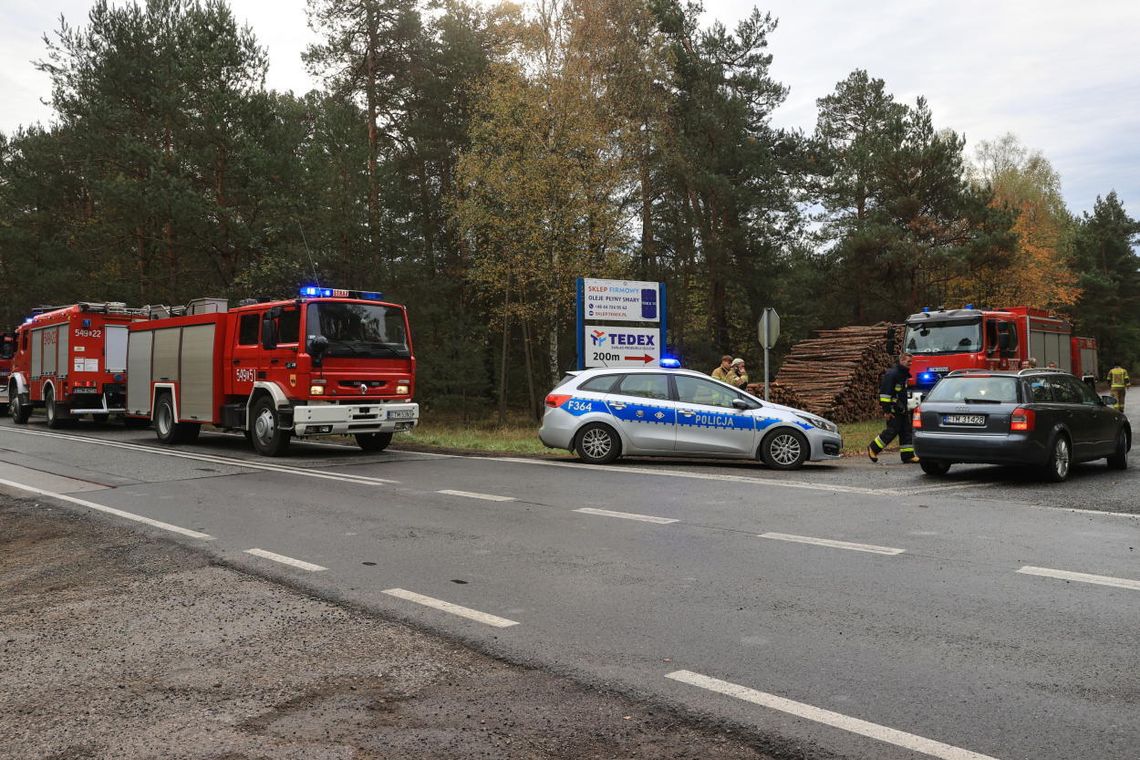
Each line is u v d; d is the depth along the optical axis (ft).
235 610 19.03
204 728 12.78
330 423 50.42
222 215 89.04
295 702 13.73
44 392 81.00
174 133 92.73
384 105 109.09
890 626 17.19
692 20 121.80
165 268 100.68
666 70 105.40
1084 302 226.58
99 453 54.60
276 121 93.66
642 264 111.75
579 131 90.27
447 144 109.40
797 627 17.19
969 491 35.78
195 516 30.96
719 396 45.80
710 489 36.40
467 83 101.86
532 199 90.99
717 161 111.75
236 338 55.98
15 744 12.34
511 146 92.73
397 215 99.81
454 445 58.80
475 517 30.04
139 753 11.98
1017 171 194.39
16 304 121.70
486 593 20.06
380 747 12.03
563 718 12.92
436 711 13.26
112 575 22.71
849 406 80.02
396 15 104.99
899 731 12.27
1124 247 251.80
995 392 38.83
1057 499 33.45
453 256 109.81
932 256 120.16
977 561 22.71
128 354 67.62
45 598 20.68
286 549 25.14
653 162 107.76
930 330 66.33
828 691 13.82
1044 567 21.97
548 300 94.58
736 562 22.88
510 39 98.27
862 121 162.91
